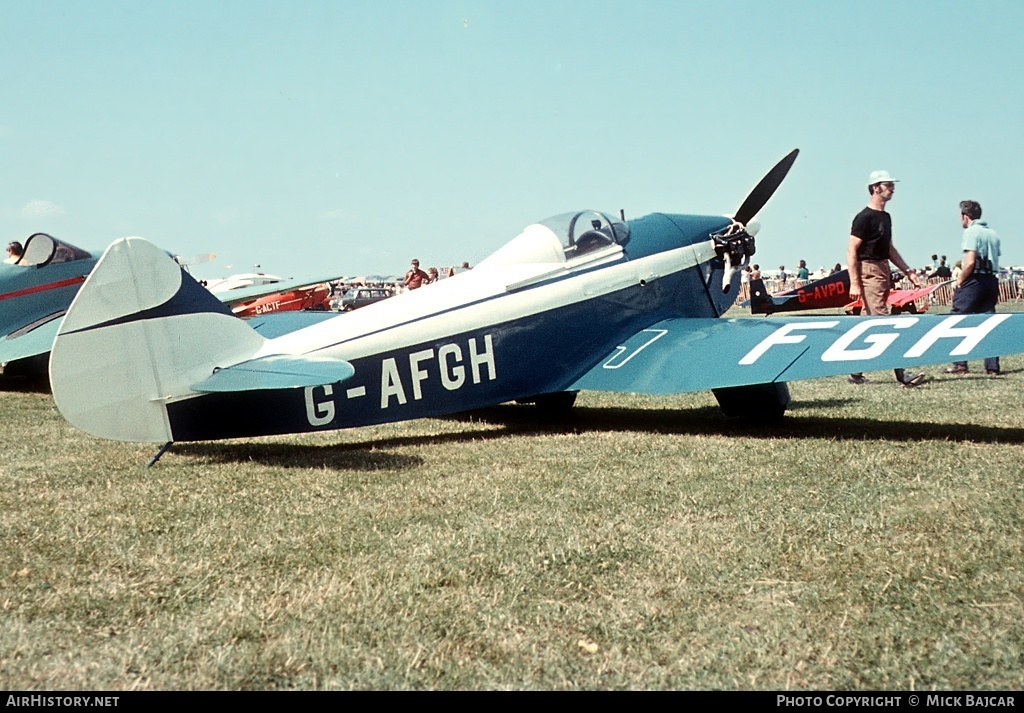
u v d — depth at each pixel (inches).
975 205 373.7
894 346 227.5
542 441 238.7
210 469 204.7
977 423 248.7
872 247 348.2
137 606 116.5
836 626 105.5
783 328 262.1
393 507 164.2
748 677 94.6
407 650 102.4
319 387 231.8
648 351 270.1
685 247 315.0
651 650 101.4
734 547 134.3
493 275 263.9
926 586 116.2
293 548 139.3
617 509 158.9
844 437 230.5
